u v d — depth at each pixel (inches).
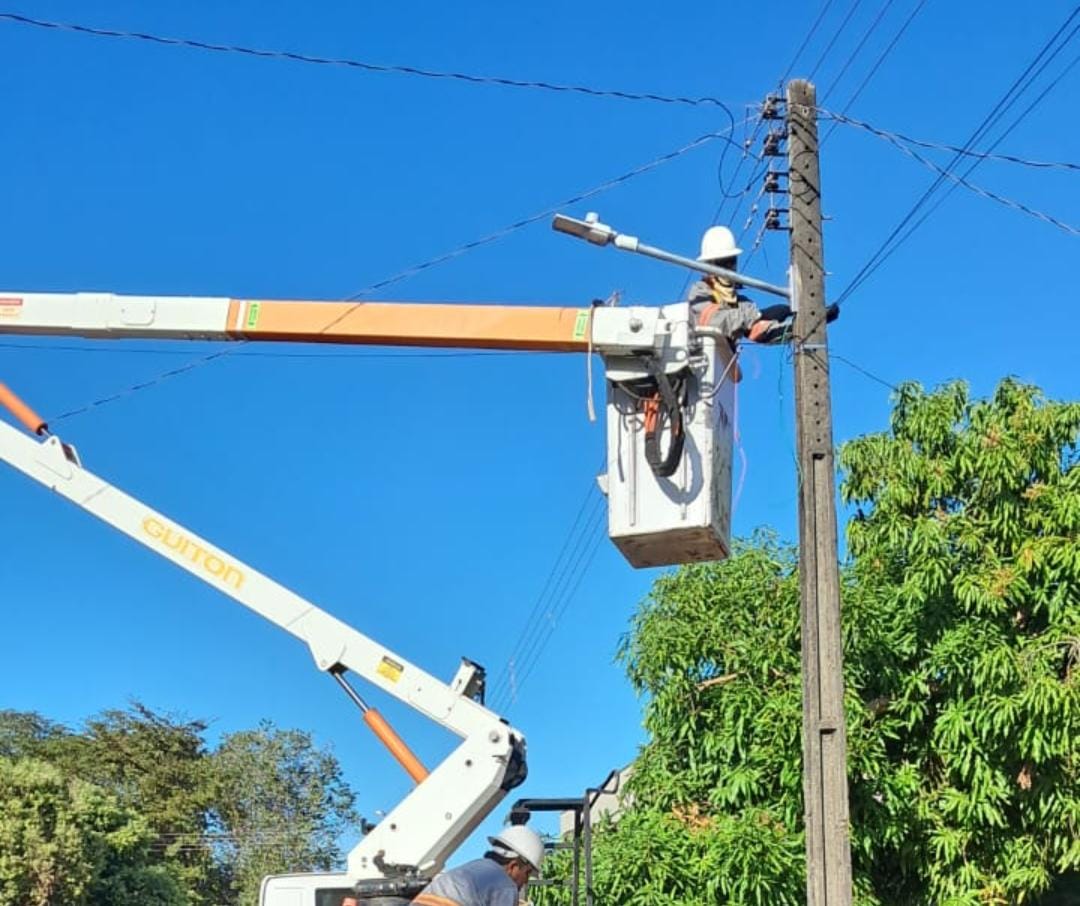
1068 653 448.1
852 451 503.8
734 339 243.1
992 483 479.5
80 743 1811.0
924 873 469.1
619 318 234.2
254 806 1822.1
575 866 376.2
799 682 473.4
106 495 311.6
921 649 482.3
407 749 290.2
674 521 228.8
